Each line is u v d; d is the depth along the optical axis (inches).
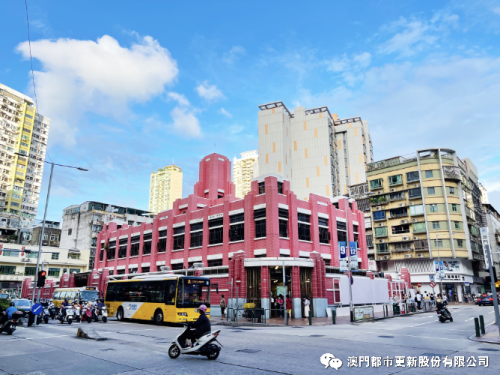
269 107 3880.4
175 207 1966.0
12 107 4114.2
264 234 1465.3
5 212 3651.6
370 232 2647.6
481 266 2677.2
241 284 1264.8
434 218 2362.2
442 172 2407.7
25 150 4183.1
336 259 1667.1
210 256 1652.3
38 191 4281.5
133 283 1111.0
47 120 4544.8
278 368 395.2
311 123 3811.5
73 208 3555.6
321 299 1285.7
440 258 2326.5
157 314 977.5
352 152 3895.2
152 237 2011.6
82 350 518.3
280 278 1309.1
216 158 2190.0
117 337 678.5
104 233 2513.5
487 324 884.6
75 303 1078.4
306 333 741.3
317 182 3622.0
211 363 423.5
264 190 1528.1
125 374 370.0
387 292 1643.7
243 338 650.2
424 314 1327.5
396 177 2559.1
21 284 2672.2
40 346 556.7
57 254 2915.8
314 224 1615.4
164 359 449.4
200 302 949.8
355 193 2876.5
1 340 625.3
